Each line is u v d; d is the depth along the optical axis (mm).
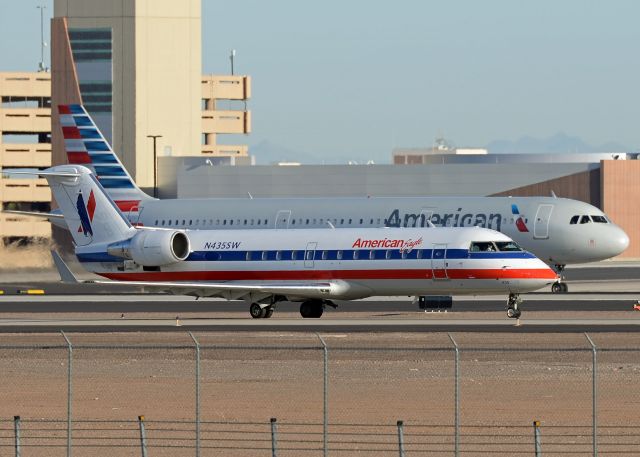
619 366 160625
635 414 131875
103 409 137125
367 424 127625
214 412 134750
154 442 121125
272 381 153125
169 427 127625
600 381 150500
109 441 121438
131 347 142000
